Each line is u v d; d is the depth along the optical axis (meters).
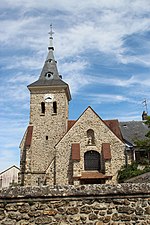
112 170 31.64
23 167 35.34
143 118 42.06
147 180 14.68
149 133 31.08
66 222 6.14
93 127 33.50
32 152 35.97
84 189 6.36
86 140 33.09
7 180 48.66
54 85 38.22
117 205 6.25
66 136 33.22
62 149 32.72
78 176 30.61
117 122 39.06
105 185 6.46
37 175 34.53
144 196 6.30
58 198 6.26
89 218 6.16
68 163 32.16
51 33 44.94
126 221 6.17
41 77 40.78
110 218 6.17
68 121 40.09
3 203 6.21
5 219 6.14
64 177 31.66
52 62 42.16
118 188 6.37
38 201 6.25
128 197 6.30
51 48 43.62
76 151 31.84
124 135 36.59
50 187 6.43
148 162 31.48
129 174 29.47
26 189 6.37
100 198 6.28
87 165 32.22
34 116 37.62
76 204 6.25
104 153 31.56
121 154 32.31
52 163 32.53
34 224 6.12
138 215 6.20
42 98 38.31
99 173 31.31
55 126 37.06
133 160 32.12
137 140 33.28
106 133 33.25
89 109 34.25
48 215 6.17
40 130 36.94
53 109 38.09
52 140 36.47
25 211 6.19
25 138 36.91
